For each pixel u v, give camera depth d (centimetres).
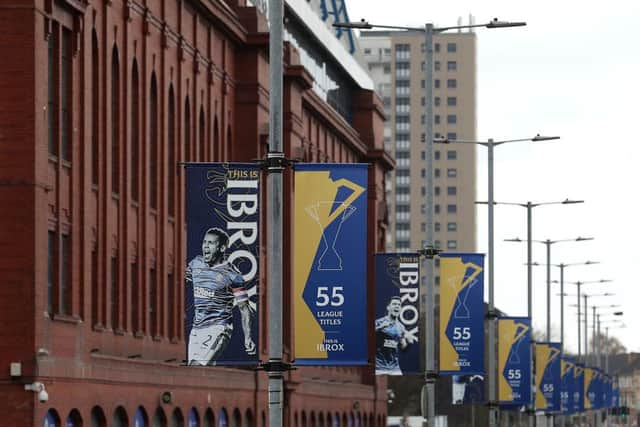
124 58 13525
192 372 15200
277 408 7638
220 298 8569
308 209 8794
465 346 13975
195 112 16012
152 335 14575
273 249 7694
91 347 12325
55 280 11525
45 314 11006
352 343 8831
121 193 13475
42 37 10894
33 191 10731
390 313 14662
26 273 10719
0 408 10688
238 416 17050
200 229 8569
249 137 17788
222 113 17212
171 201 15262
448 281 13988
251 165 8594
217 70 16962
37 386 10694
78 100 12094
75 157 11975
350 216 8788
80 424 11794
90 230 12350
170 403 14212
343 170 8788
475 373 13950
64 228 11769
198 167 8588
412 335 14638
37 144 10775
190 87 15825
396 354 14638
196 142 16075
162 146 14775
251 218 8575
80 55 12150
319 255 8800
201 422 15525
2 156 10725
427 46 13462
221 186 8575
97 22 12681
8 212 10725
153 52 14450
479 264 13988
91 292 12450
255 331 8575
